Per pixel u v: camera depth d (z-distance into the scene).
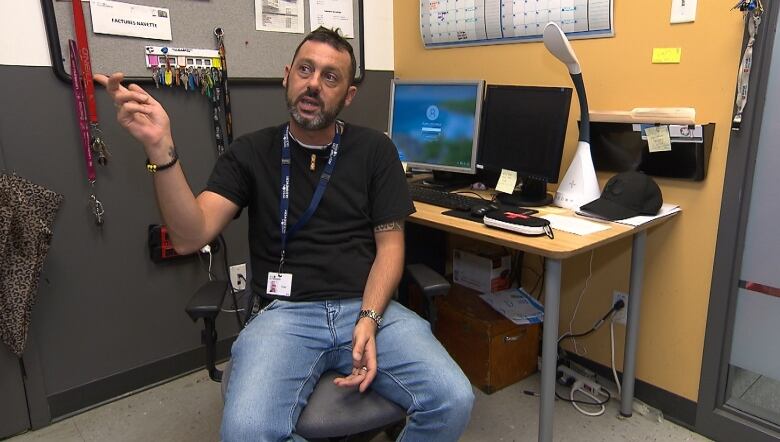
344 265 1.43
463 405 1.18
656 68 1.75
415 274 1.49
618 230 1.55
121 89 1.17
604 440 1.80
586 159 1.80
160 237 2.01
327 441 1.32
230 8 2.03
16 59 1.64
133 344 2.05
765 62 1.53
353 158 1.49
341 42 1.44
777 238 1.61
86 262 1.88
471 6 2.21
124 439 1.83
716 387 1.77
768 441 1.67
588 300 2.10
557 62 2.00
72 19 1.72
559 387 2.10
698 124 1.65
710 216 1.71
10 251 1.64
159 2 1.86
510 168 1.93
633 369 1.89
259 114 2.19
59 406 1.91
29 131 1.70
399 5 2.56
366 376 1.22
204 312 1.28
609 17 1.81
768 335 1.67
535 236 1.50
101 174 1.86
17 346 1.68
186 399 2.04
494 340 2.02
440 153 2.15
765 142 1.58
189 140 2.02
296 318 1.36
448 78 2.22
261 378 1.17
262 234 1.46
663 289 1.86
